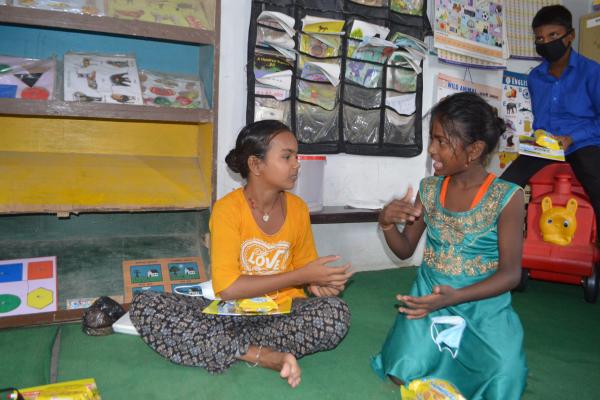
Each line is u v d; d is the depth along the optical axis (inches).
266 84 114.8
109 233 108.2
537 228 121.0
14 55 100.0
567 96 119.0
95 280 96.9
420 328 67.2
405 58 129.3
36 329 85.6
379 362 73.4
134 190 97.3
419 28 130.3
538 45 117.0
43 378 68.4
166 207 96.5
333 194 129.0
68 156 103.3
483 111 62.9
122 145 109.5
